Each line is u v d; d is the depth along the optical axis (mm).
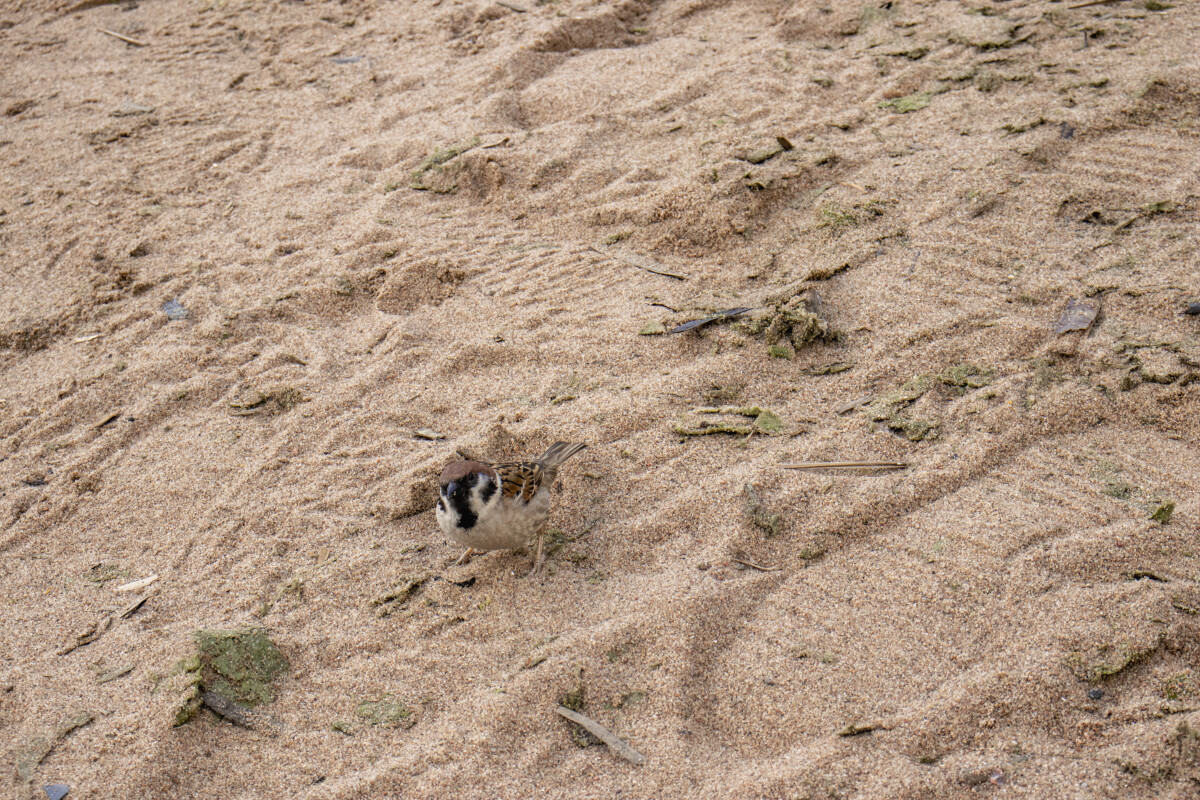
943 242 5449
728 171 6117
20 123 7750
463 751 3354
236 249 6211
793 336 4969
